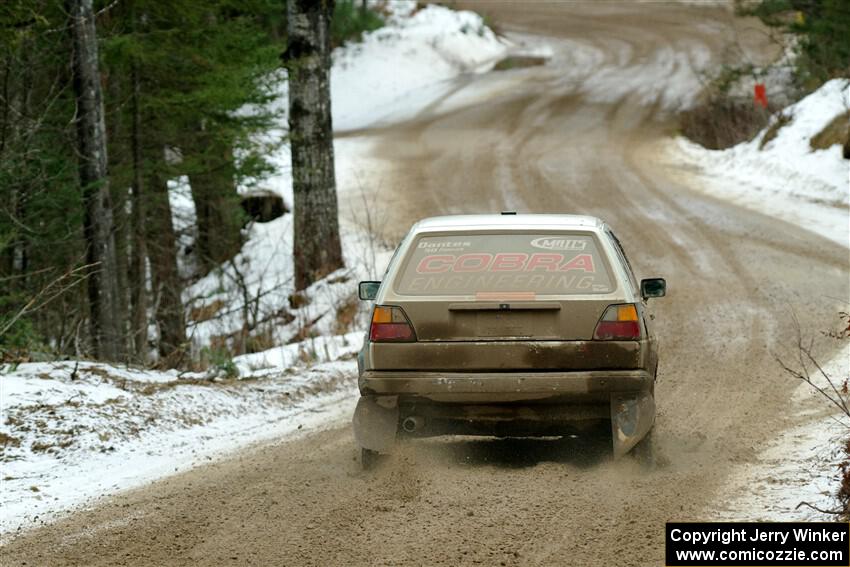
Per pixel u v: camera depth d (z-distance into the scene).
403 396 27.00
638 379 26.48
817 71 127.12
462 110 176.88
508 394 26.58
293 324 77.12
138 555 22.11
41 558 22.22
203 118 69.75
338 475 28.83
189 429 37.56
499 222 28.52
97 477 30.52
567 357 26.67
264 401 42.88
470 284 27.31
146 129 71.62
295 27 84.12
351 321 72.56
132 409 38.06
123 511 25.97
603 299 26.91
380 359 27.16
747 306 60.50
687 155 133.88
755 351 48.53
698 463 29.12
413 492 26.22
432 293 27.31
